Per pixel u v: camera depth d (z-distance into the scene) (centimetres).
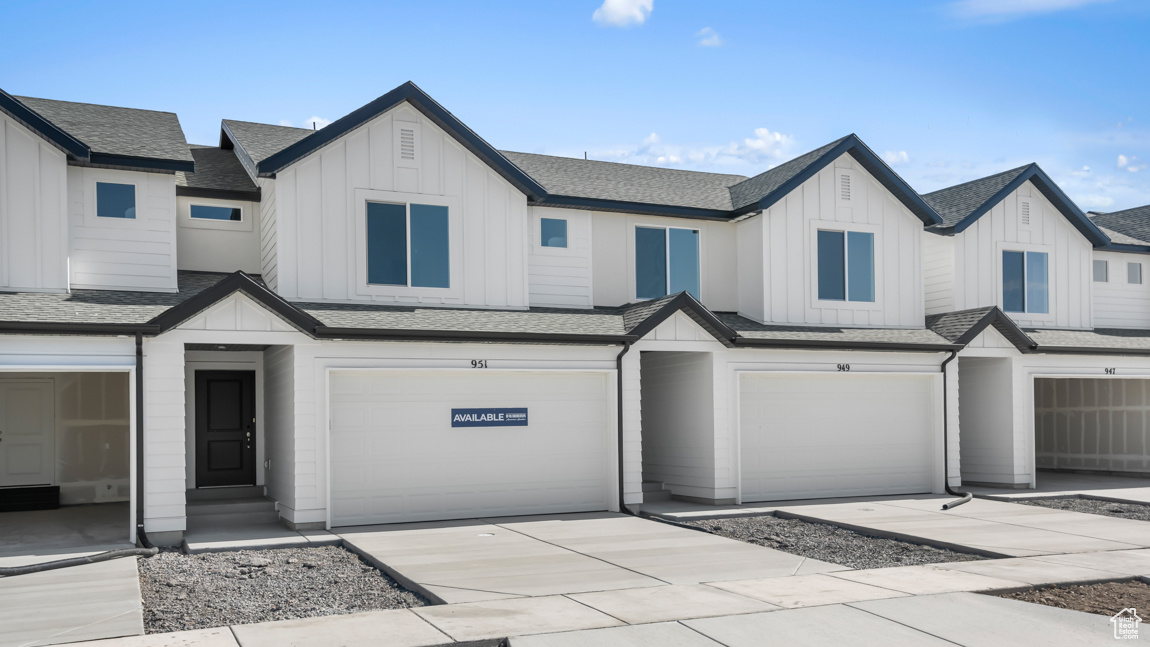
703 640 751
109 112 1678
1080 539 1260
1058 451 2495
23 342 1202
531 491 1537
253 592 960
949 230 2003
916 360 1855
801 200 1866
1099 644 747
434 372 1458
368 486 1423
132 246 1460
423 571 1033
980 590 932
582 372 1563
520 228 1650
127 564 1109
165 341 1278
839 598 896
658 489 1783
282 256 1466
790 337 1698
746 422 1720
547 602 880
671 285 1872
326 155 1506
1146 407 2241
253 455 1653
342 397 1416
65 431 1673
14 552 1187
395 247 1551
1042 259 2127
